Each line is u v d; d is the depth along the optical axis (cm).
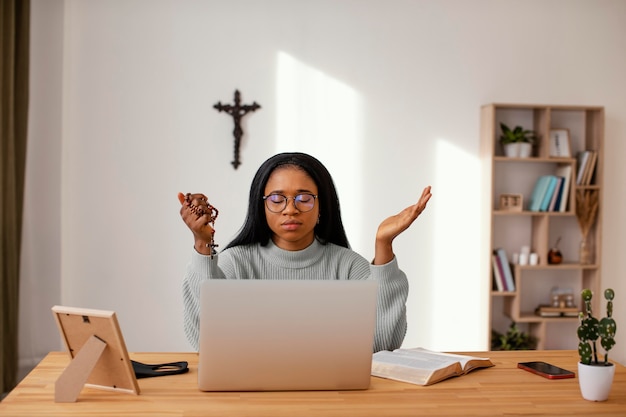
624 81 504
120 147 467
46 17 450
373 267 216
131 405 178
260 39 475
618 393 194
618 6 502
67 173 462
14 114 430
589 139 495
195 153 472
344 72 480
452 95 488
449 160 488
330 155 481
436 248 490
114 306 469
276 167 220
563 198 480
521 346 485
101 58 464
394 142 484
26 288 451
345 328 187
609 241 507
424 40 485
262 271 231
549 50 496
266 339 185
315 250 232
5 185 416
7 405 178
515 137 478
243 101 475
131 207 468
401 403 182
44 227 452
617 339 505
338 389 191
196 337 220
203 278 208
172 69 469
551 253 486
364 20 480
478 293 493
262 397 185
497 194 495
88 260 467
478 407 180
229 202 475
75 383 181
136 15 466
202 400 182
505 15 491
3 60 412
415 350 225
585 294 192
